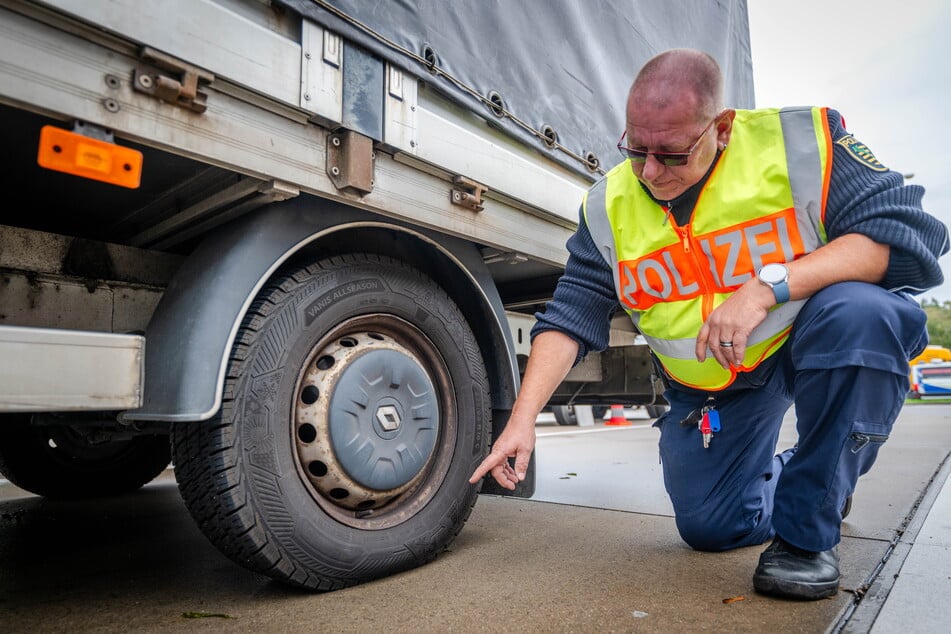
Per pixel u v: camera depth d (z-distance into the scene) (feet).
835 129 4.52
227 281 4.17
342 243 5.27
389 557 4.91
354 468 4.69
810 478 4.25
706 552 5.78
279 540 4.30
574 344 5.37
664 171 4.40
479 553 5.78
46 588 4.91
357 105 4.44
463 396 5.68
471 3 5.50
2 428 8.54
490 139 5.70
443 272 6.00
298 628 3.88
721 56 9.74
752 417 5.37
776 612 4.01
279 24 4.04
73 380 3.26
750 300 4.16
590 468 12.22
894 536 6.07
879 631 3.65
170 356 4.08
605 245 5.35
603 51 7.34
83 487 9.32
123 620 4.13
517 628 3.81
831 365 4.09
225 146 3.73
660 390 11.38
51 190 4.63
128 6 3.25
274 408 4.35
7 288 4.36
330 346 4.91
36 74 2.97
